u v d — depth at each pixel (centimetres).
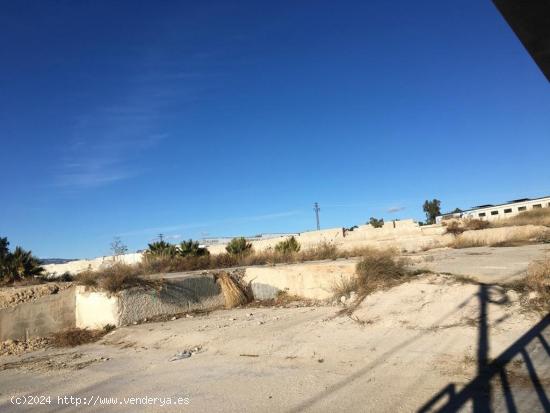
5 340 1472
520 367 718
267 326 1205
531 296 935
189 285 1705
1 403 857
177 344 1202
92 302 1576
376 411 634
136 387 863
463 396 652
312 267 1620
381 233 4109
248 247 2969
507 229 3159
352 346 932
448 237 3222
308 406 676
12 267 2002
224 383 823
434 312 988
